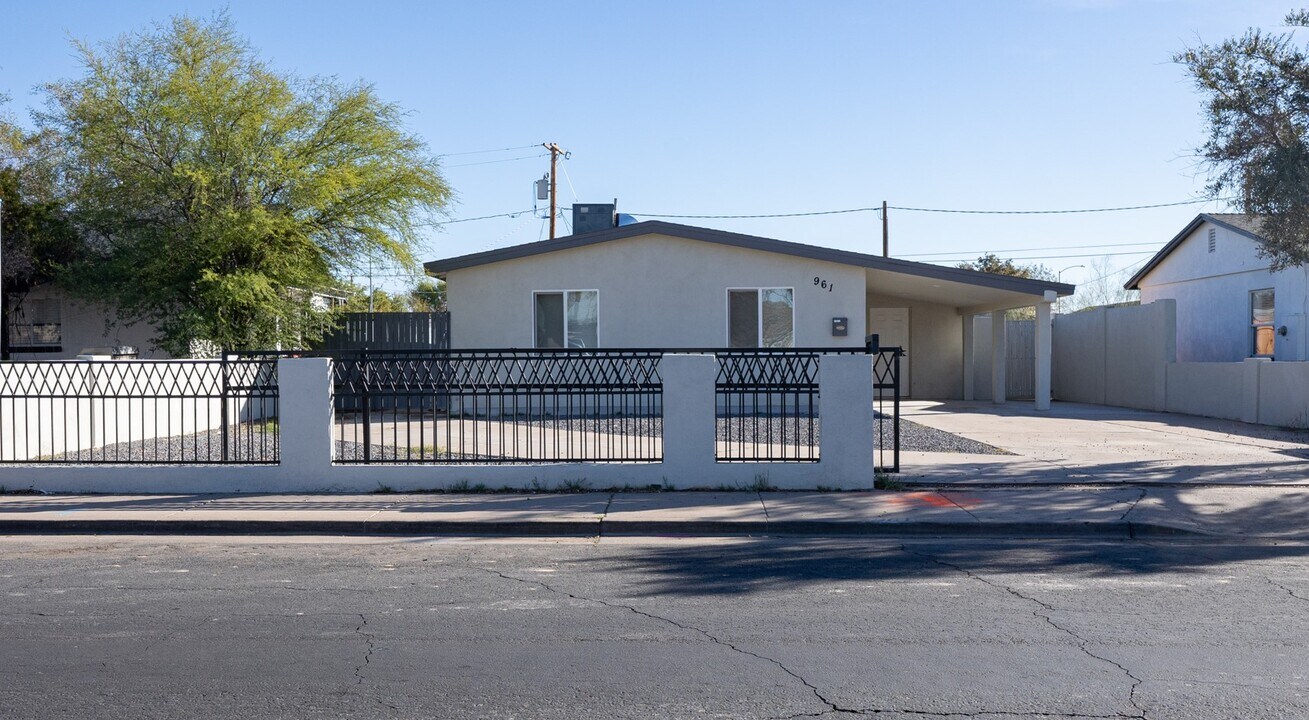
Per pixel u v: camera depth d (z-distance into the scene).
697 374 12.29
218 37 23.22
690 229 21.86
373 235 24.17
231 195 22.98
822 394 12.27
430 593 7.78
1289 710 5.11
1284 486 12.38
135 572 8.62
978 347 30.73
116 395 12.90
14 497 12.15
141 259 22.80
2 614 7.14
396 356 12.59
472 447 15.98
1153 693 5.38
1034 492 12.05
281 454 12.39
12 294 26.27
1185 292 30.34
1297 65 15.80
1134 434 18.55
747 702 5.27
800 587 7.94
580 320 22.39
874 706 5.20
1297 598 7.52
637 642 6.39
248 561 9.11
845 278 21.92
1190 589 7.82
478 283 22.67
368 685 5.56
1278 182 15.52
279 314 23.12
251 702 5.29
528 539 10.20
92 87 22.64
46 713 5.13
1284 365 20.12
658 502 11.52
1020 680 5.60
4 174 25.23
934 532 10.36
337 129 23.88
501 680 5.64
